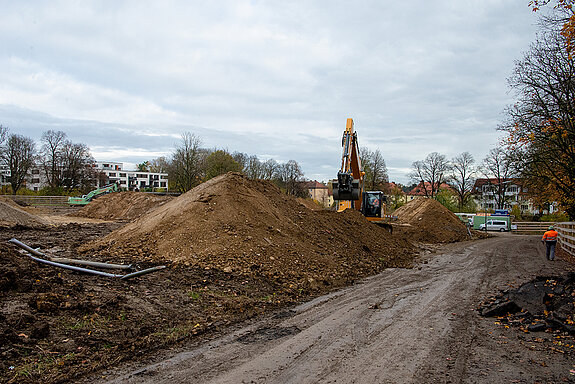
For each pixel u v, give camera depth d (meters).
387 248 18.28
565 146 21.77
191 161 50.66
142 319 6.81
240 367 5.21
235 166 58.91
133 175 118.12
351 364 5.37
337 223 17.70
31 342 5.36
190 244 11.68
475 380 4.93
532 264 16.38
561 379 4.99
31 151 65.75
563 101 20.89
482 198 73.81
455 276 13.19
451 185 68.69
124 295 7.70
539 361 5.58
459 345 6.24
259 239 12.23
